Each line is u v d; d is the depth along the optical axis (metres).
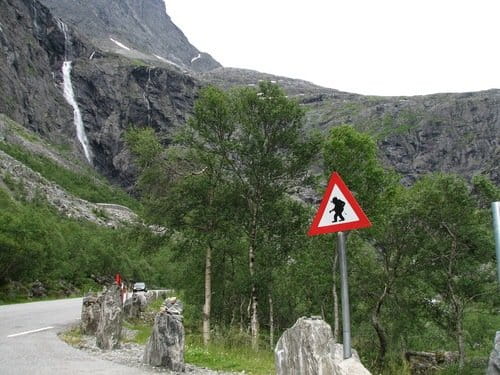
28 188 95.19
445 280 26.83
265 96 23.77
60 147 174.12
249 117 23.86
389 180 25.52
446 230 25.86
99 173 190.62
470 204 24.84
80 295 55.94
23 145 141.75
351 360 6.53
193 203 23.02
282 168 23.92
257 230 24.59
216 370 11.45
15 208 61.34
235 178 24.16
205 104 23.45
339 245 6.67
